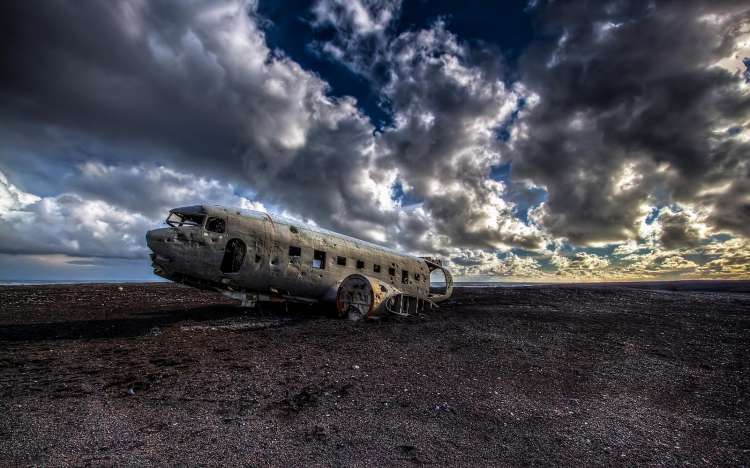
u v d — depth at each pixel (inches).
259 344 326.3
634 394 223.6
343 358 284.5
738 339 381.1
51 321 434.3
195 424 159.3
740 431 174.4
